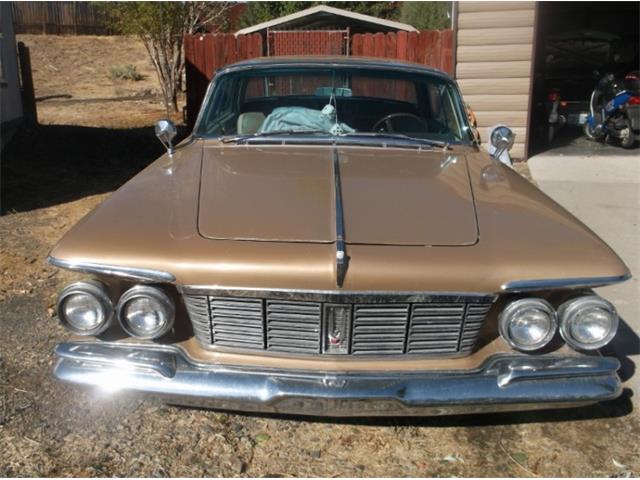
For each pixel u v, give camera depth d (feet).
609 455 9.43
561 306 8.59
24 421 9.86
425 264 8.22
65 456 9.15
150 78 64.54
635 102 31.19
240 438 9.70
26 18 84.02
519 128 29.35
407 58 34.32
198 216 9.10
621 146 32.42
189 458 9.21
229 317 8.47
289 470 9.06
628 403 10.68
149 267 8.31
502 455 9.43
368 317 8.34
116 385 8.43
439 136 13.29
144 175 10.87
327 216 9.07
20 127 35.81
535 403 8.44
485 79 29.04
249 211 9.21
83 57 73.77
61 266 8.48
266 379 8.39
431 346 8.57
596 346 8.54
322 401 8.30
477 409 8.58
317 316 8.32
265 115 13.44
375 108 13.46
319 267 8.12
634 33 43.60
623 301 14.52
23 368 11.29
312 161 11.25
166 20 43.86
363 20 42.47
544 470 9.11
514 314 8.44
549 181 25.93
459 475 9.01
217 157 11.57
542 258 8.51
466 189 10.30
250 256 8.25
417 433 9.89
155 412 10.23
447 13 66.95
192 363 8.57
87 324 8.54
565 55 41.52
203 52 35.99
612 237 18.93
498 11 28.19
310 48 41.22
